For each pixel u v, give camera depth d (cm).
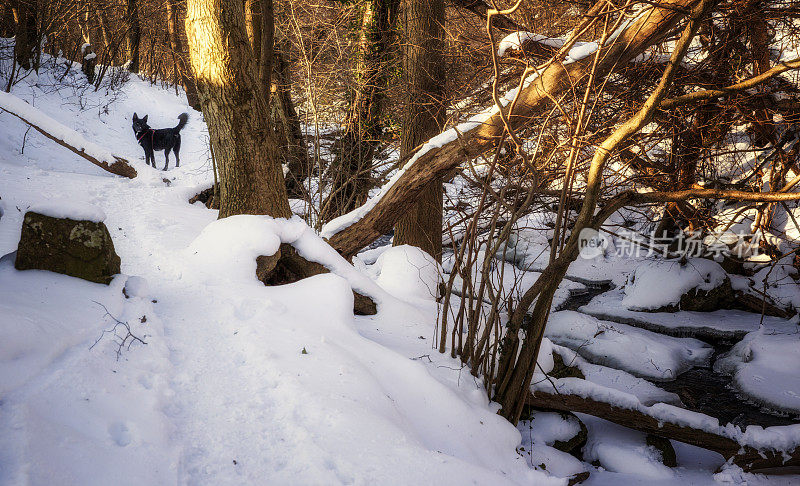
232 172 601
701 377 748
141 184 1066
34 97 1557
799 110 763
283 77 1136
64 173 1040
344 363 400
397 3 1040
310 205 874
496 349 473
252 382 368
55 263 414
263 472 296
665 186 818
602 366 724
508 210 543
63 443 263
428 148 652
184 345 400
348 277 598
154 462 277
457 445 391
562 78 558
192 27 573
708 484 465
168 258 568
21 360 300
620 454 496
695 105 713
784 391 670
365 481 299
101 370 326
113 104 1858
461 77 902
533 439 491
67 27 2017
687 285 952
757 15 710
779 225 1026
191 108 2244
